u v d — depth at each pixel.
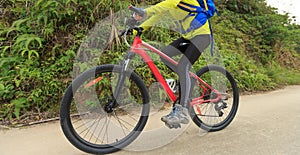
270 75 5.58
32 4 3.81
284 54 6.98
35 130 2.66
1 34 3.66
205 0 2.37
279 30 6.41
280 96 4.29
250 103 3.77
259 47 6.38
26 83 3.21
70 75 3.38
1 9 3.92
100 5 3.81
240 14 6.99
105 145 2.10
